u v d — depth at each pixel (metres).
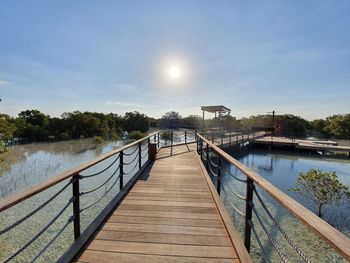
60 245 4.42
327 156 16.47
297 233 5.02
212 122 18.19
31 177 10.15
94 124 31.14
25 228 5.14
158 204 3.45
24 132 26.42
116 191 7.60
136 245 2.30
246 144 19.48
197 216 3.03
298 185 7.19
